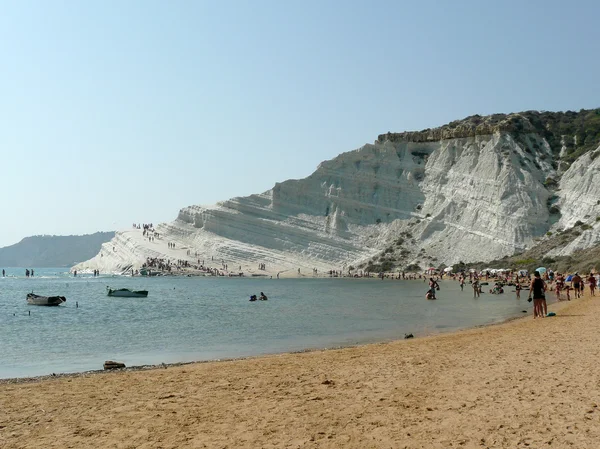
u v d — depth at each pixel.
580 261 93.12
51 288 98.25
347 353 22.28
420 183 156.62
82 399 14.80
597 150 135.88
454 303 58.03
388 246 146.00
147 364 22.98
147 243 161.25
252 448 10.08
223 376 17.62
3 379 19.09
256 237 154.75
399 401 12.94
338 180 160.88
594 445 9.28
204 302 64.44
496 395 12.98
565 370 15.64
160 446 10.45
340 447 9.93
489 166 144.12
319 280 126.25
